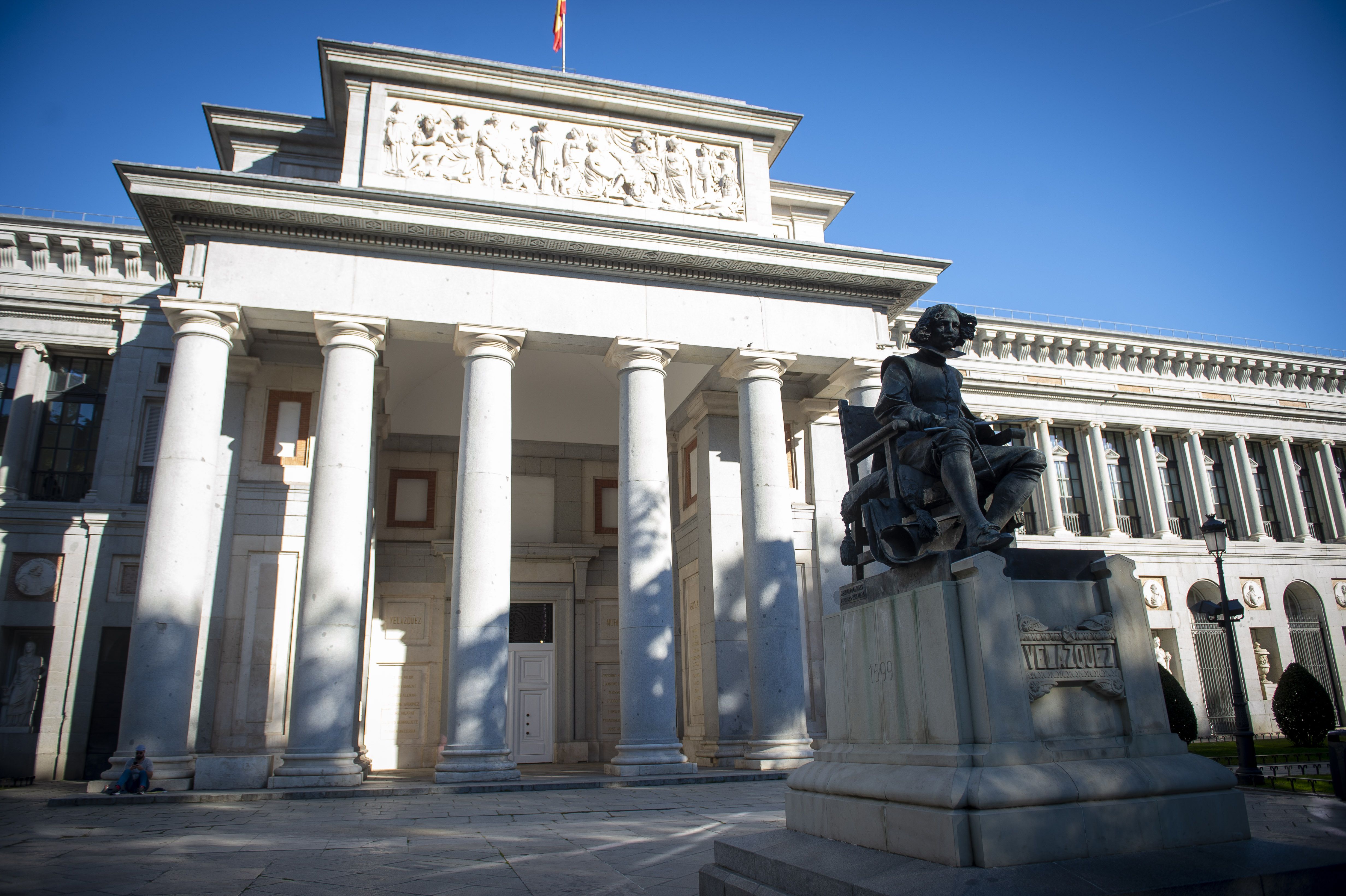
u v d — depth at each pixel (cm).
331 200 1888
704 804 1391
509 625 1830
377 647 2619
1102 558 577
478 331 1958
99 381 2577
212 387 1831
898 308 2373
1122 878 436
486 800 1513
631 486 1981
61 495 2462
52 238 2522
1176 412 3631
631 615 1909
